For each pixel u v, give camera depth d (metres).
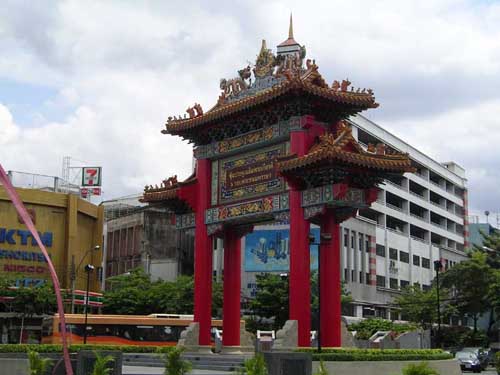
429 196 136.00
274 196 39.38
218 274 102.00
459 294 93.56
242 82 43.44
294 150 38.41
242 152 42.53
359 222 105.06
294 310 36.81
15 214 88.62
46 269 90.50
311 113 39.03
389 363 35.25
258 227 94.62
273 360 26.81
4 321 87.44
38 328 88.69
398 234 119.25
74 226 92.69
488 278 89.50
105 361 23.20
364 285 103.88
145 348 46.09
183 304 94.94
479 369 65.31
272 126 40.06
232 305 43.81
